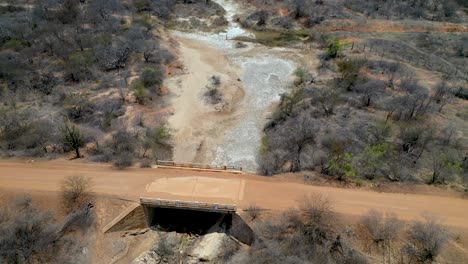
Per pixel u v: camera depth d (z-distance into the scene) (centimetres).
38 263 3372
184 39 7994
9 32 7069
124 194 3891
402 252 3378
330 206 3738
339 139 4759
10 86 5788
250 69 6950
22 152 4488
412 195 3906
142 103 5703
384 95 5775
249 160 4866
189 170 4284
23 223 3541
